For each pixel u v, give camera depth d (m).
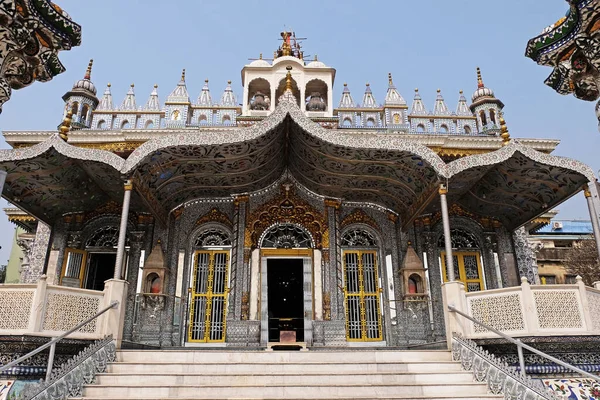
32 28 6.36
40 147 9.07
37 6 6.35
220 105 14.89
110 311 8.02
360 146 9.68
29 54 6.60
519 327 7.83
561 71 7.32
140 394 6.64
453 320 8.30
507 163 10.14
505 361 7.29
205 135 9.51
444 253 12.80
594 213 9.36
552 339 7.55
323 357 7.96
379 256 13.04
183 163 10.69
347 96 15.48
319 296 12.27
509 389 6.62
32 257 12.62
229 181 12.11
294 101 9.94
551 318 7.79
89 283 12.21
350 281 12.83
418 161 10.11
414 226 12.89
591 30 6.66
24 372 6.95
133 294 11.77
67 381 6.37
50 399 6.04
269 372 7.43
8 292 7.53
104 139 12.94
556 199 10.92
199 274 12.60
